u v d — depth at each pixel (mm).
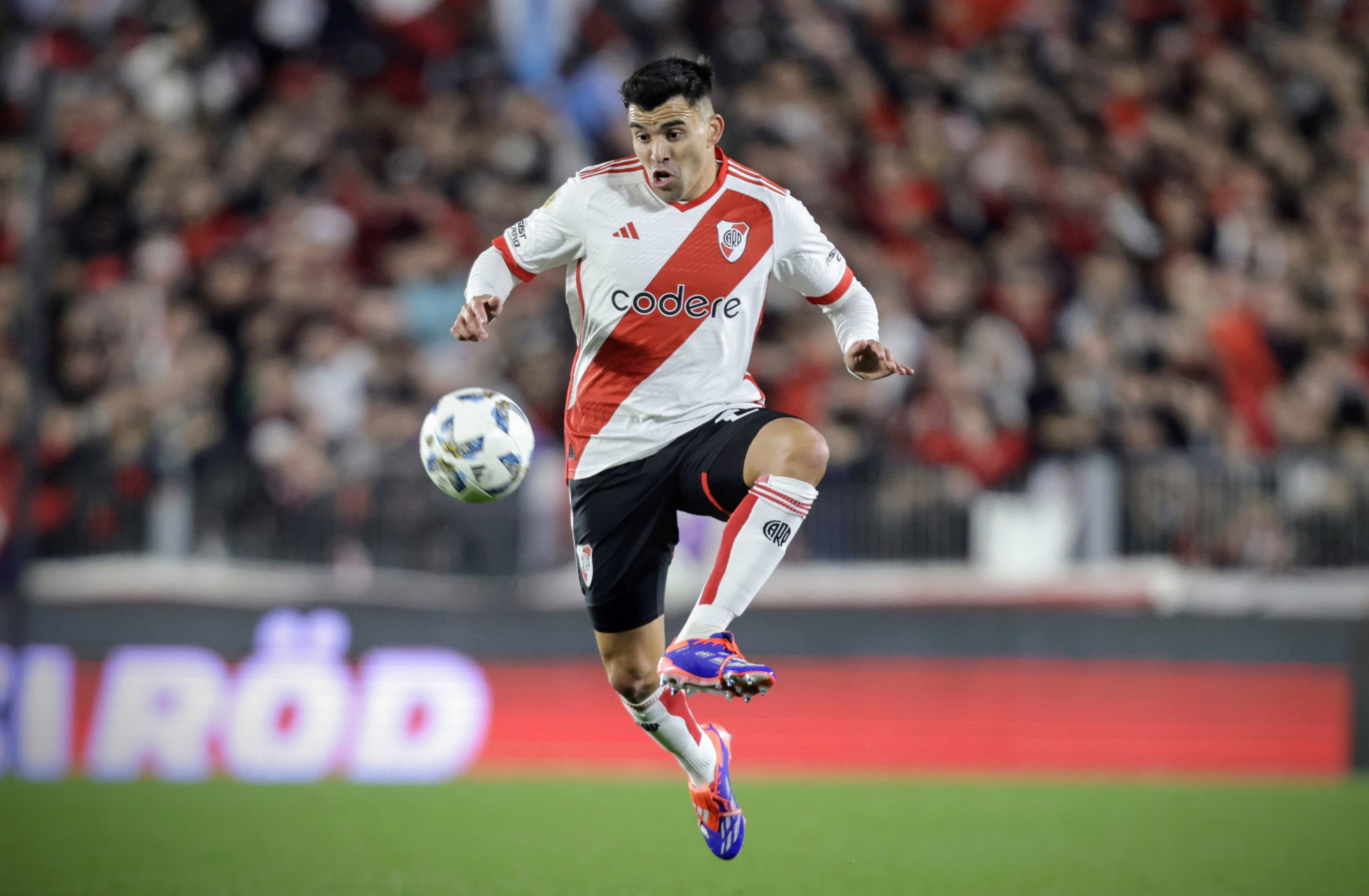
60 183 41250
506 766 32281
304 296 37938
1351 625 31891
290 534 32750
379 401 35500
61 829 25016
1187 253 42844
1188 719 32094
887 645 32594
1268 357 39312
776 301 36625
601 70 43938
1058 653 32375
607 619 15977
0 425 35531
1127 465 32438
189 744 32250
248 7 45562
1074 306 38938
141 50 44344
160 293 37781
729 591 14242
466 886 20297
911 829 25094
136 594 32625
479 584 32594
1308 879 21297
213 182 41844
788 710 32656
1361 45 48844
